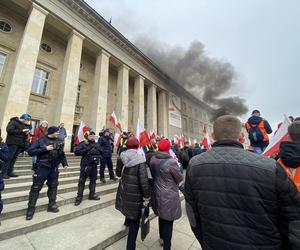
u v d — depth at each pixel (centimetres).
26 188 471
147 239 333
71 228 334
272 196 116
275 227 117
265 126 475
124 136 880
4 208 357
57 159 378
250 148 496
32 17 1180
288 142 185
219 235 124
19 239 287
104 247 298
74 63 1391
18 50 1174
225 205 125
